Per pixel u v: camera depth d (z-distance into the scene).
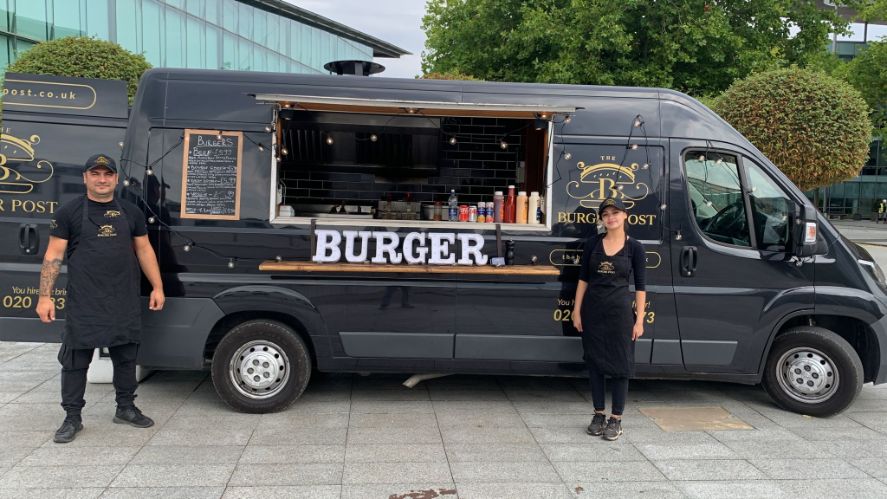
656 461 3.79
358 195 6.36
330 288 4.46
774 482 3.51
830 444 4.10
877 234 25.38
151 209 4.39
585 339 4.14
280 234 4.46
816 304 4.54
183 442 3.95
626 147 4.61
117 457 3.70
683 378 4.68
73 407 3.94
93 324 3.85
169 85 4.45
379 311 4.51
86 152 4.45
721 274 4.58
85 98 4.47
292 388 4.47
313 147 6.10
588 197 4.61
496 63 14.59
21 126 4.41
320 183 6.32
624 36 12.80
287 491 3.31
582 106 4.62
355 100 4.28
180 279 4.40
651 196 4.60
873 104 17.67
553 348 4.58
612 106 4.65
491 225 4.56
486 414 4.61
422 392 5.12
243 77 4.50
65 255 4.02
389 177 6.32
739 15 14.50
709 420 4.56
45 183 4.41
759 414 4.71
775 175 4.63
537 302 4.56
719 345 4.58
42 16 15.48
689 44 13.12
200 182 4.43
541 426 4.37
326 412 4.57
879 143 39.44
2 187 4.38
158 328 4.39
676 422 4.51
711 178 4.66
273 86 4.49
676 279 4.58
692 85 13.41
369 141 6.08
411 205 5.61
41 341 4.41
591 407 4.81
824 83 7.70
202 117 4.44
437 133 5.97
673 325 4.57
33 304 4.40
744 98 7.91
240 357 4.46
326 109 4.64
